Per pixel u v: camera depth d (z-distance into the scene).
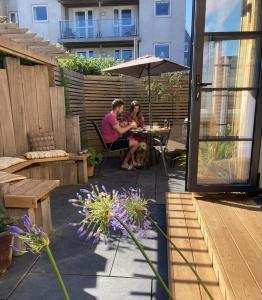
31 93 4.02
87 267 2.11
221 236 2.05
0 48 3.15
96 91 6.04
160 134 4.98
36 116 4.12
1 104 3.53
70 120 4.41
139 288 1.86
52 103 4.29
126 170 5.12
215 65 2.72
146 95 6.70
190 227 2.46
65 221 2.94
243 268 1.67
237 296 1.44
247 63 2.72
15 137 3.78
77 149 4.47
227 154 2.90
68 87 4.86
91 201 0.96
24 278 1.99
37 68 4.07
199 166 2.91
